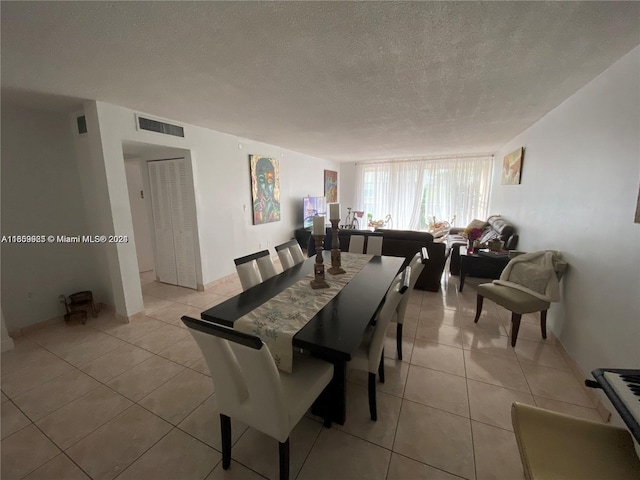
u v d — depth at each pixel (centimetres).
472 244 384
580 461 98
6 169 259
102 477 137
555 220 268
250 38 154
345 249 399
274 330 143
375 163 797
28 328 275
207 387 198
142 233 476
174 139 329
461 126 369
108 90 227
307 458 145
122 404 183
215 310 168
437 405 179
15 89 219
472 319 296
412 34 152
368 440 155
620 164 173
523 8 131
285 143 493
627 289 159
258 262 239
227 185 417
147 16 132
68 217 302
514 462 142
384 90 237
